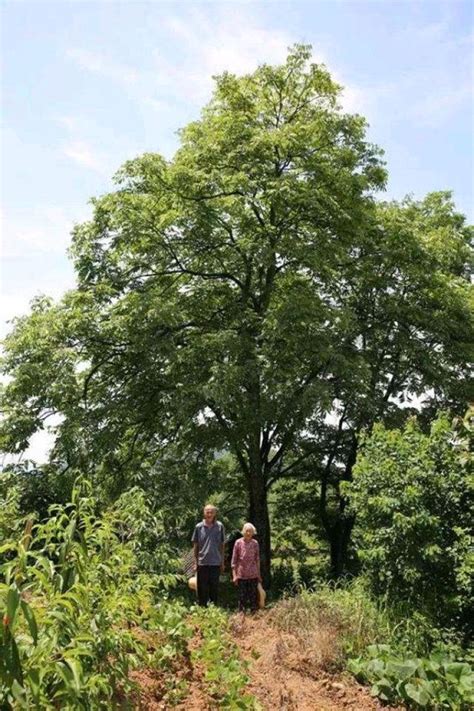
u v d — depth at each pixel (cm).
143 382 1741
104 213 1819
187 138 1873
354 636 727
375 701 596
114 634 428
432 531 831
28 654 297
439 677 621
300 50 1848
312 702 582
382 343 1911
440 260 1916
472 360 1881
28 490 1531
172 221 1717
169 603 765
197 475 1700
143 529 816
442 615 809
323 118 1733
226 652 671
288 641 734
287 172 1667
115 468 1723
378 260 1844
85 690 338
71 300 1698
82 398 1723
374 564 884
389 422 1747
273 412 1547
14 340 1723
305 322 1550
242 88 1875
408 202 2245
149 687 523
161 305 1600
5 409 1688
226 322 1794
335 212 1670
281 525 2366
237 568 1083
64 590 357
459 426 876
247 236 1772
